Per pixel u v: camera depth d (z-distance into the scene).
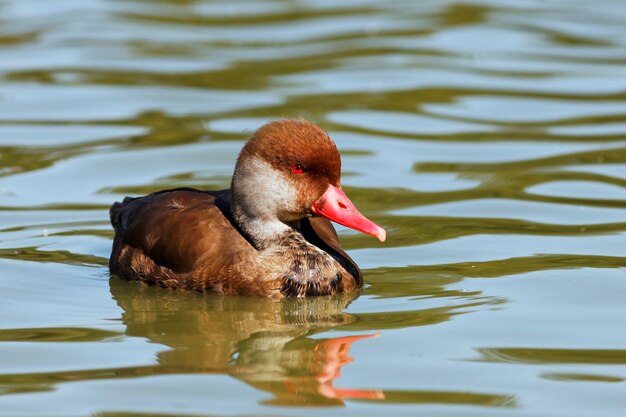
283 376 9.50
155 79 21.12
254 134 12.00
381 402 8.88
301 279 11.87
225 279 11.92
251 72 21.55
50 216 14.67
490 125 18.72
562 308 11.23
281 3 26.81
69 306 11.62
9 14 25.59
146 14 25.80
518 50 22.97
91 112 19.34
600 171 16.45
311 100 19.89
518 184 15.93
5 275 12.53
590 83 20.94
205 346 10.35
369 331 10.69
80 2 26.77
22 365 9.75
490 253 13.20
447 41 23.55
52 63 22.06
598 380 9.32
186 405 8.80
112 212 13.38
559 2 26.80
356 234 14.15
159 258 12.19
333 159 11.74
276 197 11.84
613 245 13.36
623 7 26.31
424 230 14.12
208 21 25.27
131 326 10.97
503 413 8.67
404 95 20.22
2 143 17.72
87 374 9.52
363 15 25.64
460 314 11.10
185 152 17.39
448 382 9.30
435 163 16.92
